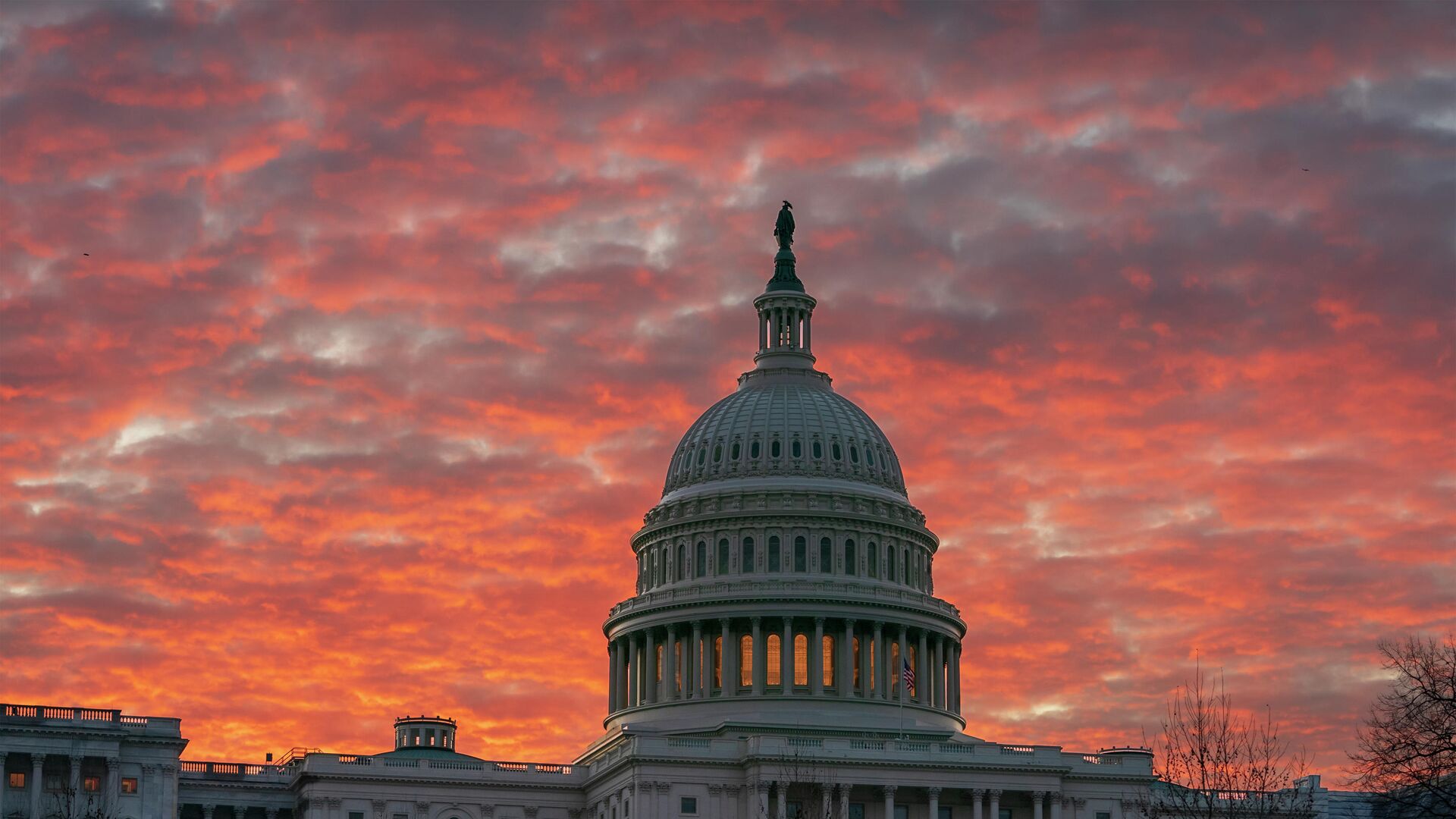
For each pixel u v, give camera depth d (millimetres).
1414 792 98125
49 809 187250
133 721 193625
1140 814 199250
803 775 195500
